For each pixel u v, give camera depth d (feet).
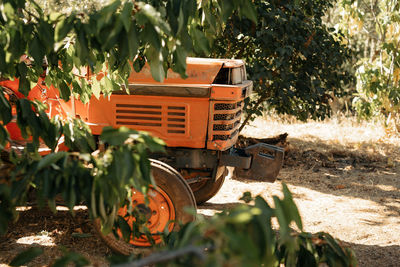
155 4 7.61
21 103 7.69
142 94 13.01
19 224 15.01
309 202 18.45
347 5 27.50
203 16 8.39
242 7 7.34
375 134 29.09
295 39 21.17
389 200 18.83
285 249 6.73
